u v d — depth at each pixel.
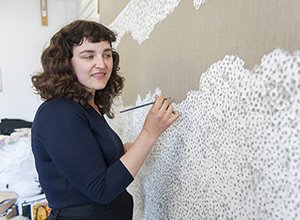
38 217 2.40
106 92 1.15
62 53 0.87
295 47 0.50
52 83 0.85
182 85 0.92
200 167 0.82
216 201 0.74
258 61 0.59
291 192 0.52
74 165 0.77
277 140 0.54
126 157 0.83
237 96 0.65
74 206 0.89
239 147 0.65
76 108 0.83
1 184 2.51
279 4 0.53
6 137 2.54
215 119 0.74
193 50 0.84
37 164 0.90
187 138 0.89
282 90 0.53
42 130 0.81
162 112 0.83
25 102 3.45
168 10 1.00
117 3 1.65
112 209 0.95
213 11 0.74
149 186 1.21
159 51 1.09
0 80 3.33
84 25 0.87
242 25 0.63
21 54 3.38
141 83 1.30
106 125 0.98
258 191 0.59
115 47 1.68
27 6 3.34
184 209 0.92
